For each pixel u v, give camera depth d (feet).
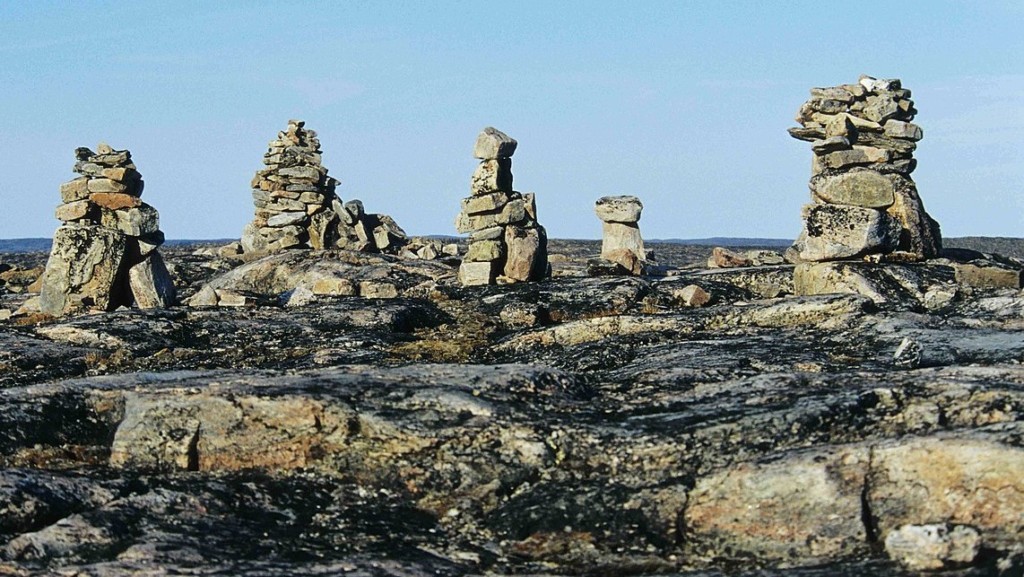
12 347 73.51
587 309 85.10
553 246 191.62
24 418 50.26
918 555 36.19
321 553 40.45
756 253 117.91
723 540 40.47
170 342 76.59
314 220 138.00
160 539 40.70
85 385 52.80
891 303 77.36
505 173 97.96
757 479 40.96
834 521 39.63
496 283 96.32
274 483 46.21
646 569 39.29
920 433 42.22
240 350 71.82
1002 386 46.47
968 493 38.99
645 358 63.57
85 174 94.94
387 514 44.32
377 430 47.65
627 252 107.14
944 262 89.15
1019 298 73.15
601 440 46.21
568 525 42.14
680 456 44.86
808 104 92.84
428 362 66.59
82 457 49.67
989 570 35.24
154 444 48.88
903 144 90.79
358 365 57.77
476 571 39.55
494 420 47.78
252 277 121.70
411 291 97.09
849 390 48.21
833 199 87.97
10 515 41.88
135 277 94.79
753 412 46.16
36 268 146.10
